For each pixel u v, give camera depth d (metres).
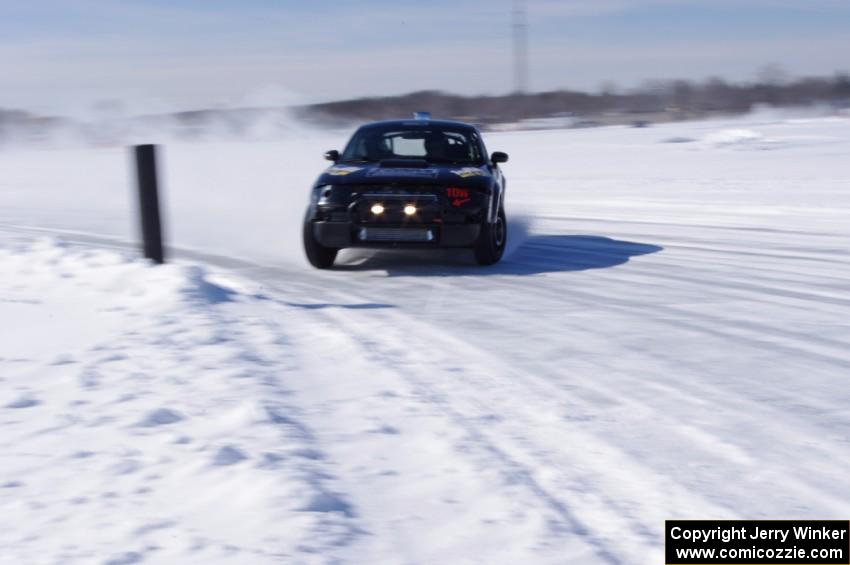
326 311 5.18
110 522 2.25
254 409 3.12
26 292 5.37
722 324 4.83
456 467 2.71
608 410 3.31
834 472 2.73
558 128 60.75
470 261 7.40
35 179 21.20
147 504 2.36
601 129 52.97
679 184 15.50
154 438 2.86
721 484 2.63
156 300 5.00
